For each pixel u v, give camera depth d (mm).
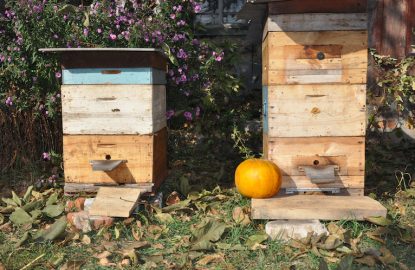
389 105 3914
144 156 2559
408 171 3312
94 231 2330
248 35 4102
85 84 2531
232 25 4109
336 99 2555
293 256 2035
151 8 3473
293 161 2605
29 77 3215
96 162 2502
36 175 3111
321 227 2232
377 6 4039
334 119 2564
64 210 2566
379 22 4047
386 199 2783
